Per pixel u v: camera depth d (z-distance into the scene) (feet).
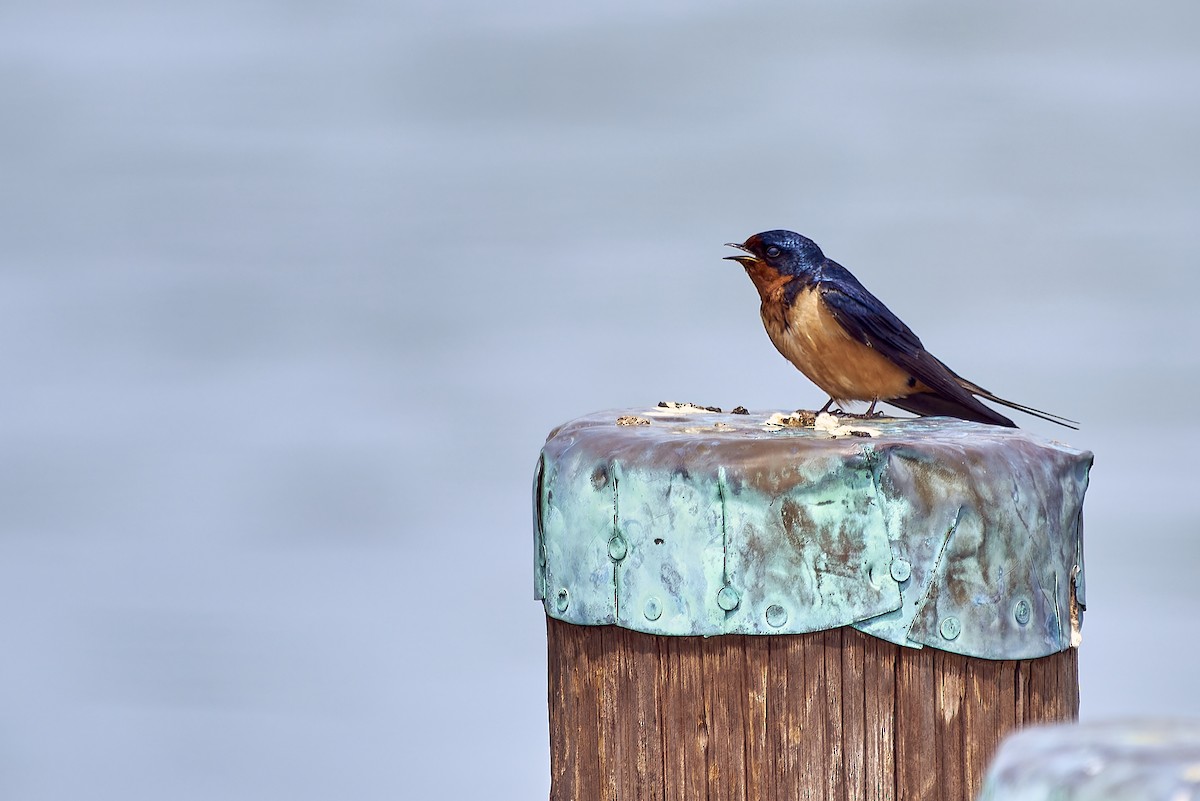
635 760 31.89
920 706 30.81
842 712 30.71
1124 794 17.06
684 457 31.19
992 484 31.07
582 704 32.78
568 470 32.65
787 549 30.60
